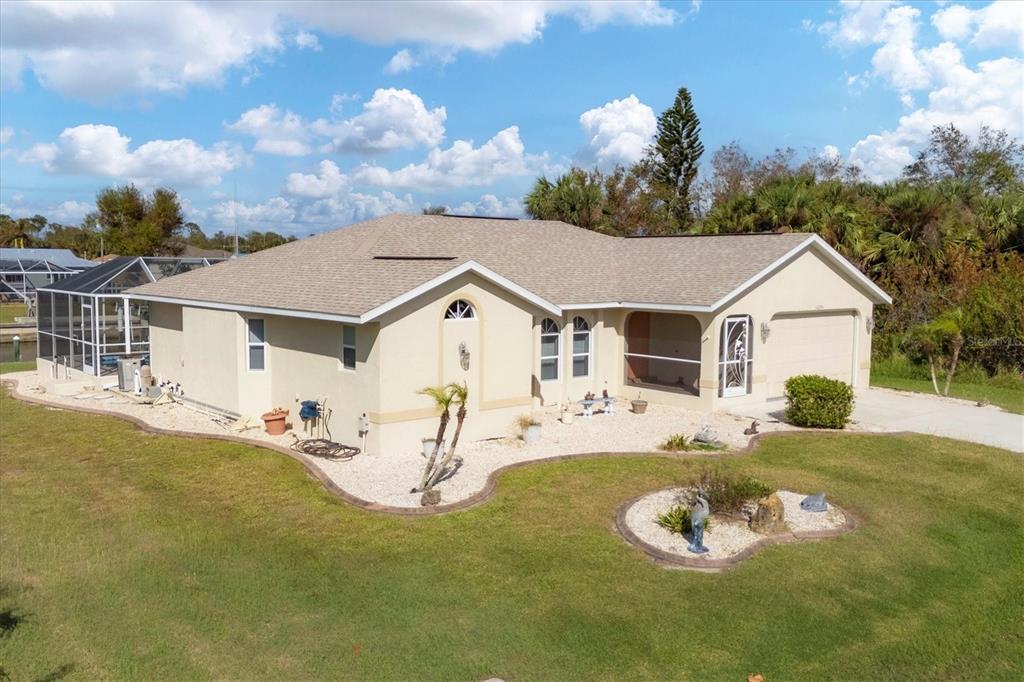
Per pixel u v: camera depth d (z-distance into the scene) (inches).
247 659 318.3
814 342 936.9
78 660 318.0
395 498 526.0
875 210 1443.2
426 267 686.5
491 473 585.3
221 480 570.9
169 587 385.7
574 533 462.0
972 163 2456.9
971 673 315.6
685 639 337.7
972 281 1159.6
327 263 835.4
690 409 832.3
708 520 470.6
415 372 635.5
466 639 335.6
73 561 419.5
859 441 698.2
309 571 405.4
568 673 311.0
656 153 2239.2
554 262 959.0
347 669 311.6
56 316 1075.9
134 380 947.3
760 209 1380.4
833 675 312.7
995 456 649.0
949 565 420.5
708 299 785.6
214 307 780.6
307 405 679.7
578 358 882.1
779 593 382.6
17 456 645.3
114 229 2913.4
